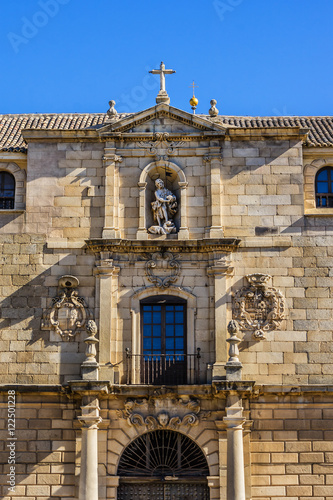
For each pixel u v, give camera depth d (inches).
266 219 1298.0
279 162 1317.7
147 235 1289.4
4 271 1286.9
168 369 1253.7
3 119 1518.2
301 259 1282.0
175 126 1327.5
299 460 1215.6
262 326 1258.0
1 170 1347.2
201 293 1270.9
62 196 1311.5
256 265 1279.5
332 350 1250.6
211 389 1214.9
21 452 1224.8
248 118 1499.8
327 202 1337.4
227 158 1317.7
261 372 1243.2
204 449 1216.2
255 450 1218.6
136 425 1224.8
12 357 1257.4
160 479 1218.0
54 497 1210.0
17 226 1302.9
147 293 1273.4
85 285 1278.3
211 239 1264.8
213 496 1200.2
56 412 1235.9
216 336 1245.7
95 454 1185.4
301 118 1509.6
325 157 1341.0
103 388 1189.1
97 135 1320.1
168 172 1327.5
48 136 1328.7
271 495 1203.9
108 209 1296.8
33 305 1274.6
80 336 1262.3
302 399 1233.4
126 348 1251.2
